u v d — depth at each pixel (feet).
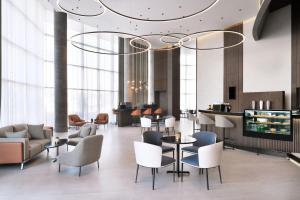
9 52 21.94
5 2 21.02
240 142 21.57
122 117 39.11
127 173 14.43
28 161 17.24
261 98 31.27
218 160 12.37
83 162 13.99
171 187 12.20
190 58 66.28
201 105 41.37
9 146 15.15
